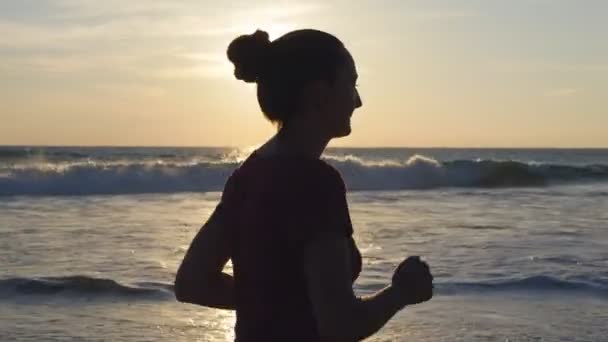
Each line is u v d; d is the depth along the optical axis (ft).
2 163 124.57
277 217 6.36
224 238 7.22
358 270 6.77
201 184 87.04
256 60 6.73
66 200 71.05
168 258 35.32
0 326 23.06
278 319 6.45
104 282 28.66
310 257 6.21
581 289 28.91
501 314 25.02
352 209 64.08
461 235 44.96
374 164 99.14
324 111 6.66
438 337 22.22
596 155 400.26
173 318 24.45
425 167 100.32
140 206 65.31
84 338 21.94
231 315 25.02
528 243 41.09
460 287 28.91
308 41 6.62
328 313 6.08
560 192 89.97
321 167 6.43
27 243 39.86
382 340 21.83
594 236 44.32
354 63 6.85
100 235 43.57
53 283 28.35
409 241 42.06
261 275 6.47
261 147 7.05
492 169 104.58
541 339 22.18
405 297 6.36
